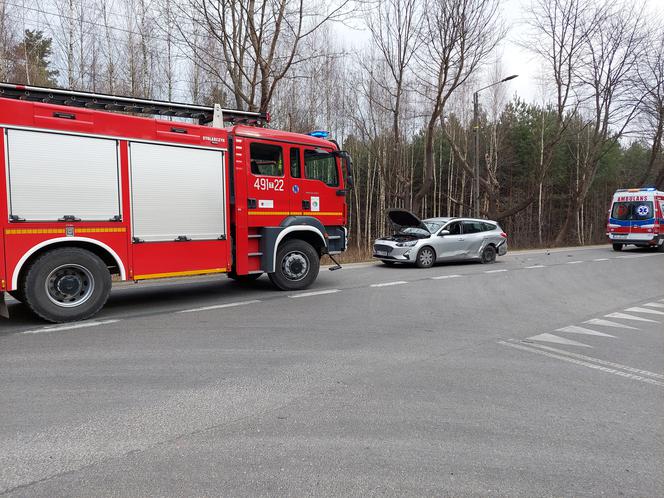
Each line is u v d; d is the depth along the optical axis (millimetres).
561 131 28328
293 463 2922
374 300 8484
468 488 2686
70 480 2705
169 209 7477
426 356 5176
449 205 37812
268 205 8758
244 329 6266
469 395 4070
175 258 7582
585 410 3791
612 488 2707
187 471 2816
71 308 6590
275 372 4582
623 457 3057
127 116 7008
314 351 5285
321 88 27719
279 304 8016
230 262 8289
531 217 39281
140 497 2551
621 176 47688
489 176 33719
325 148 9594
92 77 19922
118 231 6953
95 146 6707
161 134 7359
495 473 2848
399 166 28625
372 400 3932
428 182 24547
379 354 5215
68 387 4125
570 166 40250
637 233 21359
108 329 6203
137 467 2855
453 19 20672
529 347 5621
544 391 4195
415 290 9664
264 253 8719
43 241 6309
